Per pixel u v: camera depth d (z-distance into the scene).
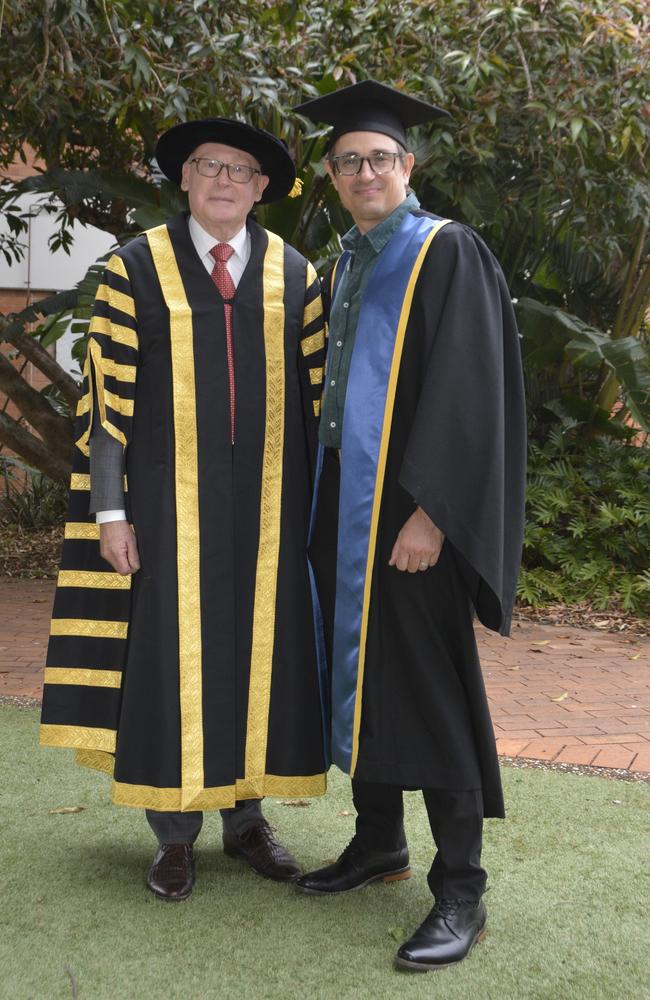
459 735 2.20
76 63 5.29
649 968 2.13
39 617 5.96
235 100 5.21
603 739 3.82
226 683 2.43
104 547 2.40
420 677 2.21
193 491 2.42
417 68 5.70
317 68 5.64
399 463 2.26
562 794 3.18
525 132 6.12
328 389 2.40
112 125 6.49
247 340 2.46
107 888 2.48
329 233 6.67
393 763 2.24
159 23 5.14
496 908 2.40
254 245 2.55
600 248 6.98
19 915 2.34
